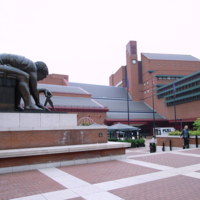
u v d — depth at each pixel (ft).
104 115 182.39
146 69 261.24
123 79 293.23
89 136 36.11
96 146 32.94
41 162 28.66
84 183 20.86
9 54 34.91
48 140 31.78
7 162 26.27
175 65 254.06
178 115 194.39
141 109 237.86
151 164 30.60
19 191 18.56
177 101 196.13
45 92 39.09
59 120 35.17
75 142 34.42
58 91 189.26
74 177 23.34
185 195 17.01
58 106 162.50
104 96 254.06
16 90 35.17
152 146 61.26
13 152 26.20
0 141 27.89
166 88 214.28
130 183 20.67
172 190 18.34
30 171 26.91
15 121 31.07
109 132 115.75
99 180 21.94
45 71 39.60
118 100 255.91
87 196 17.01
